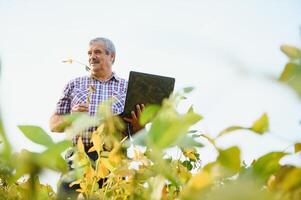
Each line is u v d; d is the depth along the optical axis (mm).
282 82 208
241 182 208
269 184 278
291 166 279
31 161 259
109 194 564
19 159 254
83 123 294
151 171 431
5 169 258
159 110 297
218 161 281
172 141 281
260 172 299
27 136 301
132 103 1346
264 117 279
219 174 270
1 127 233
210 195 212
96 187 561
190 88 288
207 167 273
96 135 528
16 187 397
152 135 282
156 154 288
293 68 221
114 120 461
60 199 408
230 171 278
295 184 260
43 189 454
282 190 260
